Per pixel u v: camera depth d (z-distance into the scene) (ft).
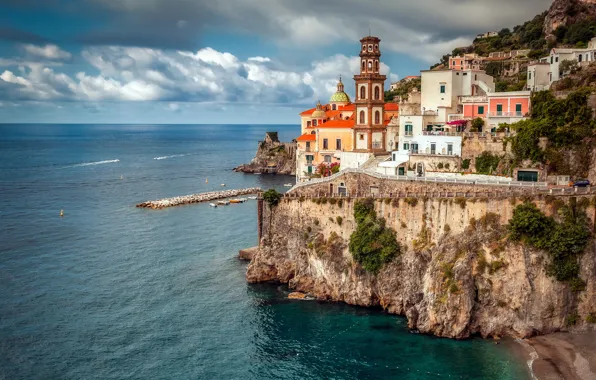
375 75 404.77
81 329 269.23
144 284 328.49
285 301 303.27
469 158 339.57
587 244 243.40
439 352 239.50
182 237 437.58
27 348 250.16
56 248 404.36
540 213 247.50
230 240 426.92
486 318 251.39
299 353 245.86
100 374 230.07
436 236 279.90
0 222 491.72
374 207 302.45
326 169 428.15
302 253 322.96
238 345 254.06
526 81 466.70
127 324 275.18
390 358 237.04
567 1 552.82
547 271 244.22
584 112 297.74
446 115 387.14
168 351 249.14
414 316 265.75
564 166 294.87
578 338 238.27
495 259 252.62
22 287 322.14
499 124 347.15
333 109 552.82
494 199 260.62
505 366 224.12
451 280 252.83
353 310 289.94
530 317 245.04
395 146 409.69
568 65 397.60
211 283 330.54
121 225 482.69
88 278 338.34
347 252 306.14
